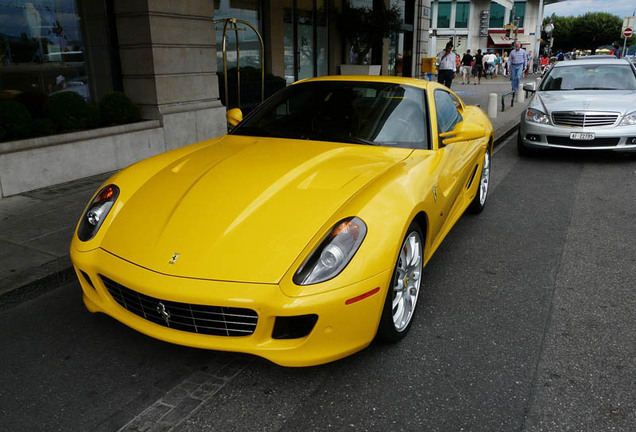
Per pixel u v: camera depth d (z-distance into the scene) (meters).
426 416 2.30
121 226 2.72
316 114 3.78
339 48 13.77
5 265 3.67
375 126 3.59
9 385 2.51
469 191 4.67
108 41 7.27
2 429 2.21
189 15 7.50
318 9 12.60
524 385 2.53
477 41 48.50
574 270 3.94
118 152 6.68
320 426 2.24
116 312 2.62
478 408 2.36
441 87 4.42
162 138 7.33
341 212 2.52
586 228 4.93
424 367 2.67
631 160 8.09
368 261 2.38
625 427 2.24
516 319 3.19
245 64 10.58
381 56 15.49
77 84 7.28
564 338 2.96
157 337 2.44
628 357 2.77
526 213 5.42
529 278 3.80
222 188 2.80
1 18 6.28
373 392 2.47
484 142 4.89
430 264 4.07
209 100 8.14
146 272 2.38
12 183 5.43
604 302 3.42
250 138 3.69
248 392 2.47
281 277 2.28
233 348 2.35
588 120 7.54
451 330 3.04
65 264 3.70
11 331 3.01
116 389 2.49
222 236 2.45
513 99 15.42
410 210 2.69
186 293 2.26
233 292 2.24
